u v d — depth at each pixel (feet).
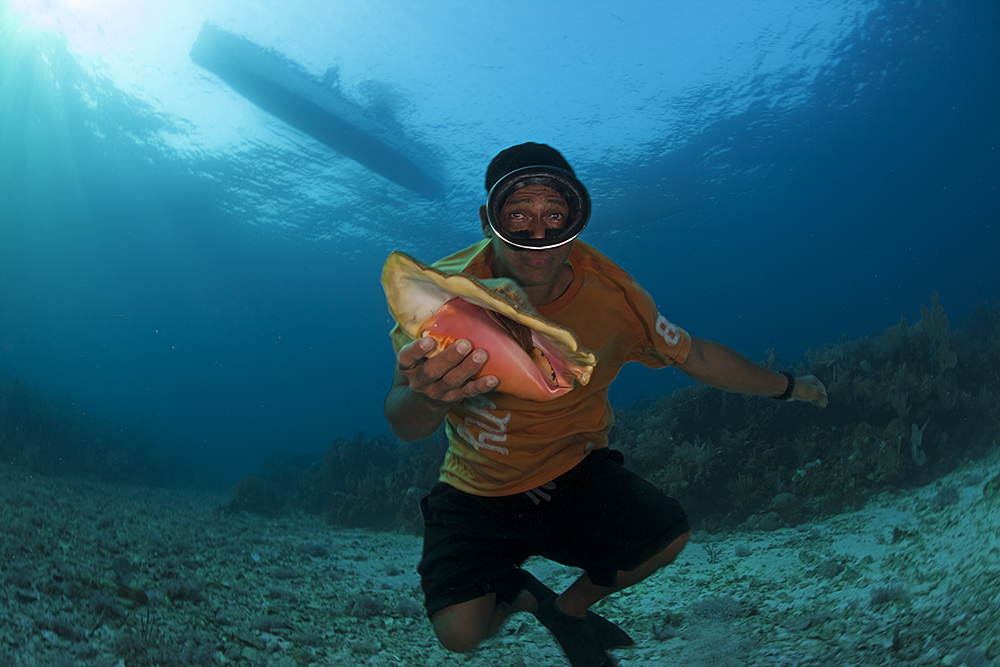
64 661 7.98
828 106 93.81
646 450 24.56
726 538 18.86
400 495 33.22
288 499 42.78
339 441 42.29
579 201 5.01
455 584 6.84
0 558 11.72
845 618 9.27
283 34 71.92
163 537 20.63
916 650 7.00
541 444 6.72
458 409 6.85
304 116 82.58
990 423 18.51
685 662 9.11
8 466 31.12
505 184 4.91
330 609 14.52
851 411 21.88
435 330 3.71
